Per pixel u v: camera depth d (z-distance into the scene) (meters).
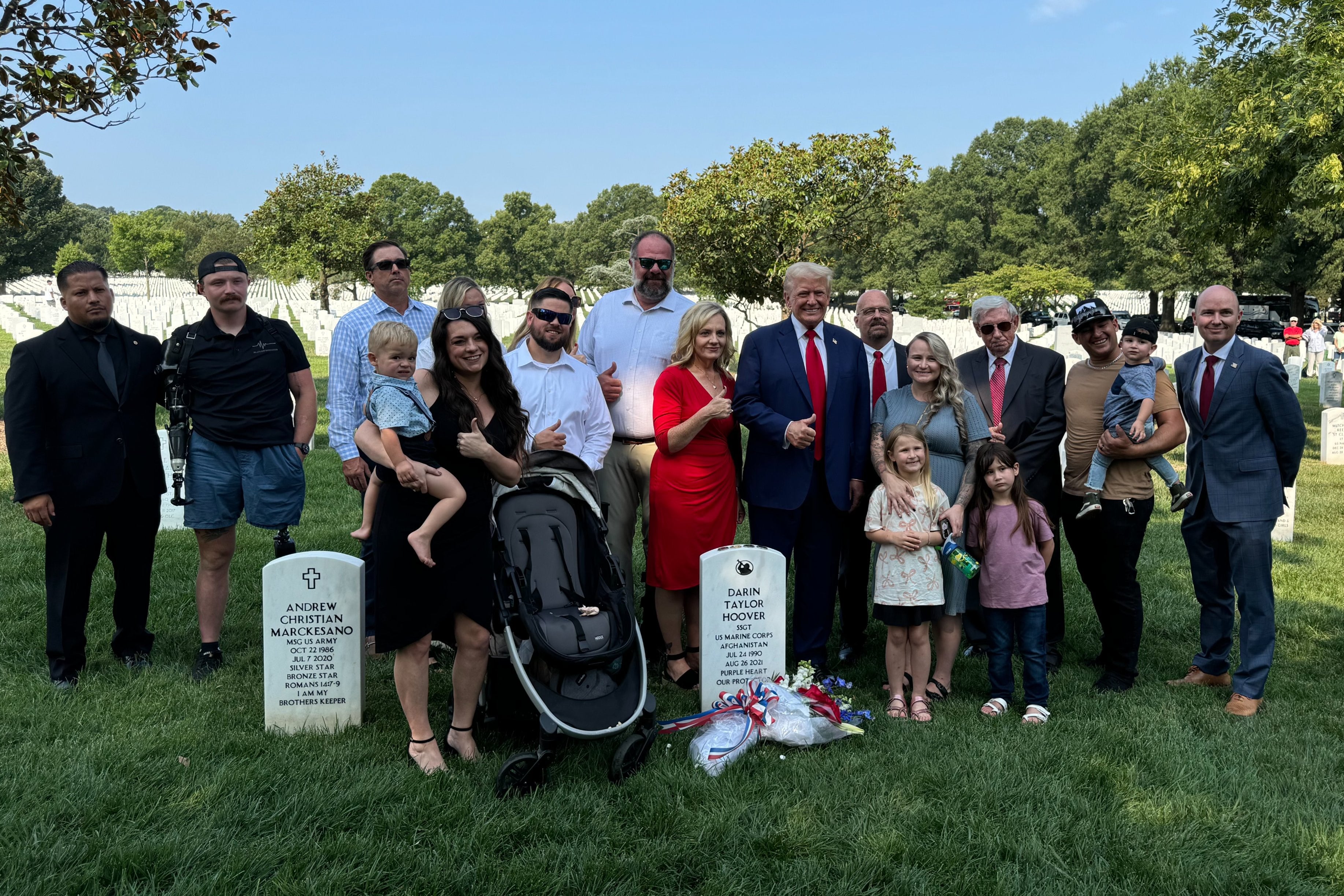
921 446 4.82
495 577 4.22
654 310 5.68
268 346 5.30
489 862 3.34
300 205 38.19
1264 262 42.12
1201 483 5.13
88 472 4.88
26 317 32.19
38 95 9.25
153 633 5.61
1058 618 5.68
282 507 5.36
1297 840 3.60
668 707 4.97
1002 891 3.24
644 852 3.44
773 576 4.83
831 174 22.48
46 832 3.44
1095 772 4.10
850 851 3.51
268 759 4.07
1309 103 12.95
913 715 4.81
